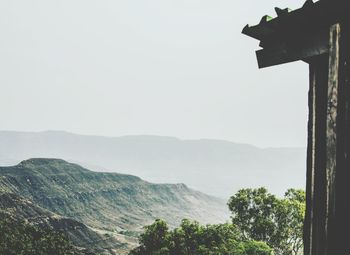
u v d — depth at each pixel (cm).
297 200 2859
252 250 2323
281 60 456
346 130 382
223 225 2633
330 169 379
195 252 2420
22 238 3378
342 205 376
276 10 439
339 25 389
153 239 2628
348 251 372
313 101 433
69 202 14488
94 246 8950
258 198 2752
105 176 18625
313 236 412
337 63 385
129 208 17100
